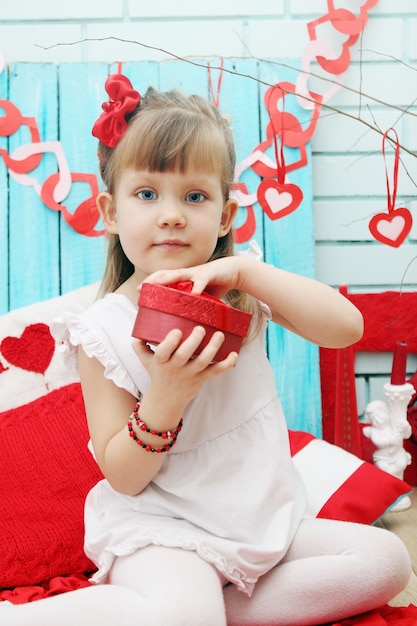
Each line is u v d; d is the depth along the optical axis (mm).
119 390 982
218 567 909
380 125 1717
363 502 1271
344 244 1733
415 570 1196
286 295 975
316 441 1432
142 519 961
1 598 1062
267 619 963
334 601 950
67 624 807
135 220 956
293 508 1035
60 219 1633
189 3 1685
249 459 1004
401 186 1727
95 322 984
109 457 936
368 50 1698
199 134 954
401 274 1735
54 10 1670
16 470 1219
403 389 1560
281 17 1694
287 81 1663
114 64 1646
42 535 1144
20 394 1423
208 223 966
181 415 923
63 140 1632
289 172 1660
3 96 1624
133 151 954
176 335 810
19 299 1624
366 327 1707
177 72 1649
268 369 1078
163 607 809
